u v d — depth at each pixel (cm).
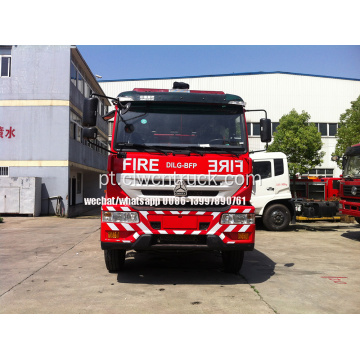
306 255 741
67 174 1686
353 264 655
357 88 3178
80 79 2039
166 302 431
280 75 3142
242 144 526
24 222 1384
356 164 995
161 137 519
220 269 614
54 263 648
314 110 3144
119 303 426
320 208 1221
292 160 2436
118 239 489
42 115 1684
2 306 414
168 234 488
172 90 556
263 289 488
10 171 1677
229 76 3167
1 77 1681
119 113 527
